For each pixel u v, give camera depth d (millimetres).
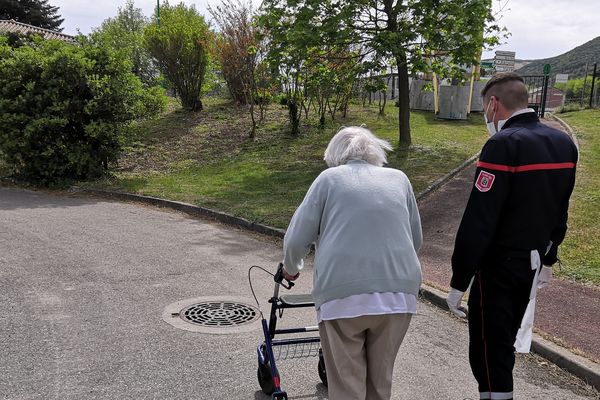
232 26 16375
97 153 13344
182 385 3801
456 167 12133
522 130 2986
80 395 3609
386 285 2719
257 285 6062
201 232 8516
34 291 5602
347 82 13578
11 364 4000
